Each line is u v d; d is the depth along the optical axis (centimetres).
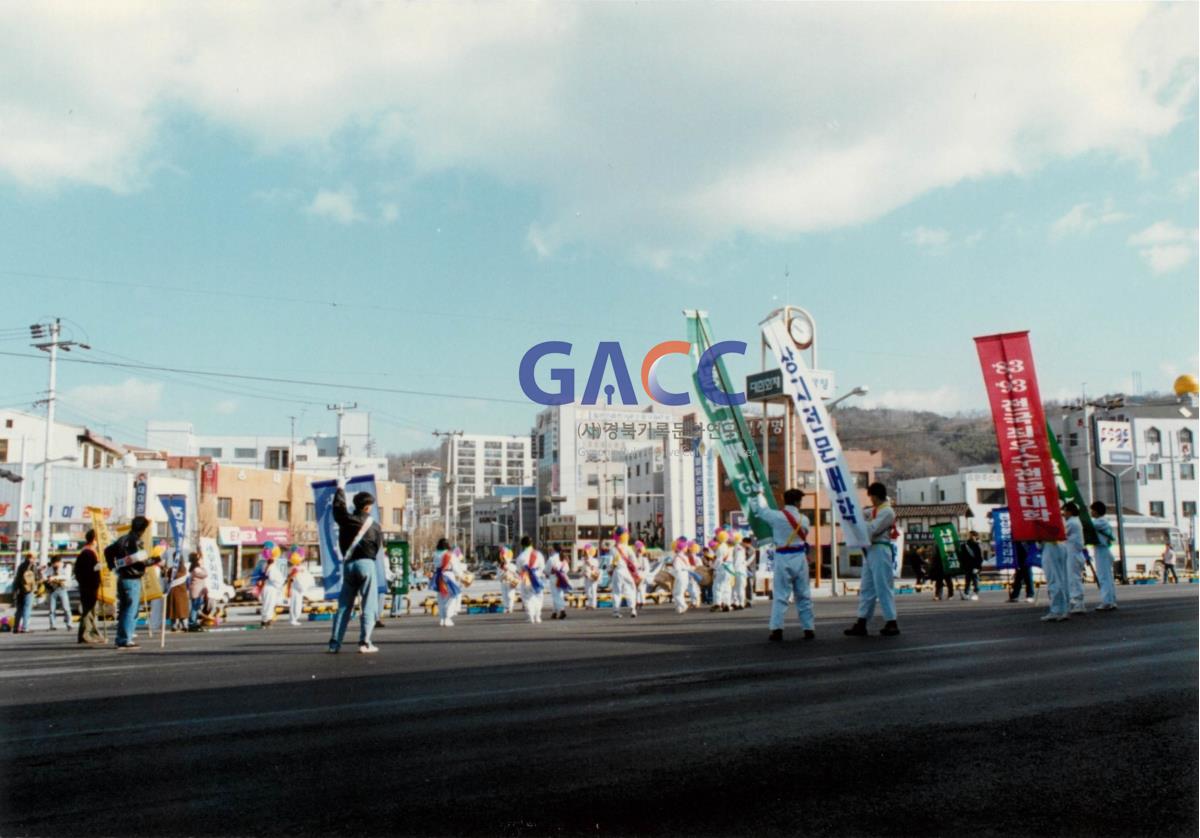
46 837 361
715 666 796
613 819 380
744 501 2642
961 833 365
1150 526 5781
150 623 1648
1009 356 1333
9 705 640
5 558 4197
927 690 659
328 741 512
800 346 3253
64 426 5366
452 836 361
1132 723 548
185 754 485
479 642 1111
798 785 425
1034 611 1567
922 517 6244
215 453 8425
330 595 1884
